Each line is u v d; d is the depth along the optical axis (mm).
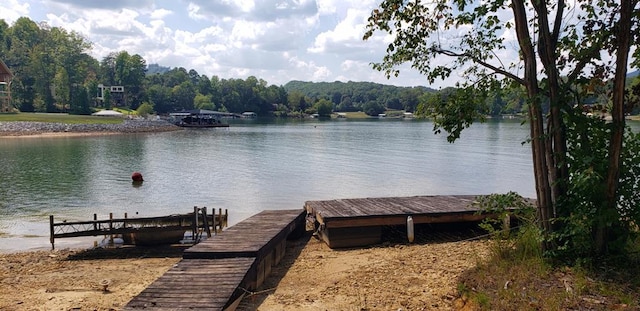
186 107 175125
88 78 155375
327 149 54750
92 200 23672
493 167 37406
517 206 8805
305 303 8031
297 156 46938
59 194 25266
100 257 13492
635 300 6004
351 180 31031
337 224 12336
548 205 7574
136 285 10539
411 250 11484
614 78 6980
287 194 25875
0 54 131875
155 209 21594
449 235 12992
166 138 74250
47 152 49312
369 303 7555
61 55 138375
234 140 70062
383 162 41344
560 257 7398
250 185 29031
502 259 8016
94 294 9852
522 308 6059
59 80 123000
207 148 56250
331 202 14844
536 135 7625
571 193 7375
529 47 7621
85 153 48844
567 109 7363
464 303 6809
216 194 25844
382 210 13172
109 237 15695
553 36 7586
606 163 7098
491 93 8602
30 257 13555
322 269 10508
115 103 155750
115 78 167250
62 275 11500
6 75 103188
